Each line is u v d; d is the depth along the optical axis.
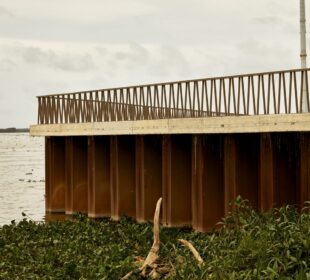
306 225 15.03
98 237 23.39
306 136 21.36
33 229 25.30
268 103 22.12
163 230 23.50
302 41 24.58
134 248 21.14
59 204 34.97
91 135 31.39
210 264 15.01
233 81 23.84
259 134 23.56
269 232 15.17
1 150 161.00
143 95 28.89
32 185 56.69
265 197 22.25
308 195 21.27
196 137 25.36
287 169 22.33
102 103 31.41
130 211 30.36
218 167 25.41
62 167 35.03
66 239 23.30
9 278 18.66
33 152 146.12
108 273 17.20
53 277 18.27
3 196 47.34
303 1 24.55
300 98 21.31
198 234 22.59
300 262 13.75
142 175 28.52
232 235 16.53
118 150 30.17
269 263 13.97
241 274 13.95
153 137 28.80
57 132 33.88
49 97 35.34
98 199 31.66
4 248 22.25
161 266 16.97
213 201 25.23
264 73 22.27
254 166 24.16
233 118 23.09
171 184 26.97
